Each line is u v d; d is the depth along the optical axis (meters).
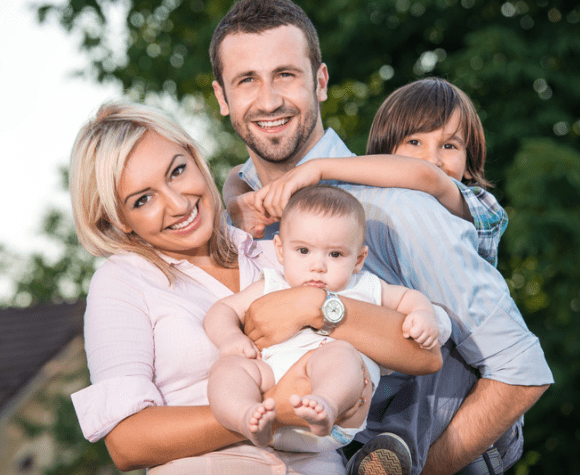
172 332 2.35
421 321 2.26
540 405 8.61
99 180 2.46
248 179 3.35
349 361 2.07
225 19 3.07
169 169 2.49
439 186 2.65
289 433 2.13
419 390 2.53
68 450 14.41
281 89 2.97
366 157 2.68
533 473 9.17
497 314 2.52
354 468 2.29
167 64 11.77
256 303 2.31
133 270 2.47
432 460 2.60
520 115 9.55
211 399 2.06
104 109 2.58
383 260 2.66
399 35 10.41
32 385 16.42
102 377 2.27
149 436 2.13
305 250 2.38
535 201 8.29
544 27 10.01
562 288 8.73
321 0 10.47
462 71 9.45
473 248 2.57
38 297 34.12
